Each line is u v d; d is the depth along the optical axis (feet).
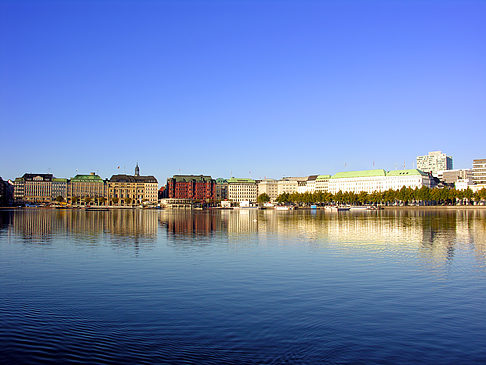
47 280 127.03
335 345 75.20
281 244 221.87
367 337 79.15
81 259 167.32
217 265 153.69
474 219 468.34
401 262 160.86
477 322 88.22
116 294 109.81
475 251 192.34
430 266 152.25
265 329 82.94
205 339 77.61
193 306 98.48
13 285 120.26
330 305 99.96
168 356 70.23
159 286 119.03
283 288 116.88
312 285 120.67
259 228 340.59
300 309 96.43
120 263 157.89
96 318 89.61
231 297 106.93
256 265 153.58
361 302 102.63
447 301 104.12
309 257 174.29
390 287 118.32
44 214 636.89
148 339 77.56
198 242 231.09
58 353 71.26
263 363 67.67
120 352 71.72
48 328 83.41
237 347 73.97
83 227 342.85
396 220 458.50
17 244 218.18
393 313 93.86
